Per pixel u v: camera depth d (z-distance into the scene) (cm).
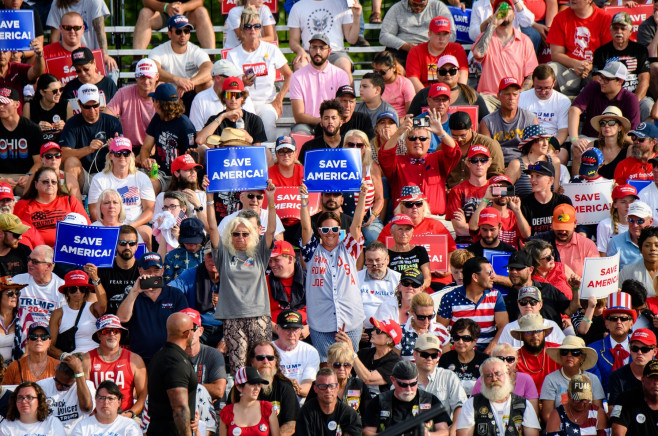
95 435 3962
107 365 4266
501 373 4044
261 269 4506
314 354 4400
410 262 4919
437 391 4178
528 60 6481
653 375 4094
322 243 4650
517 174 5562
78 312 4578
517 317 4669
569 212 5156
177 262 4875
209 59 6406
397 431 2572
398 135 5412
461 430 4025
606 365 4497
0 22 6059
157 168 5584
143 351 4459
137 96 5975
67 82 6238
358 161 4959
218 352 4319
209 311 4684
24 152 5759
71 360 4119
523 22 6631
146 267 4534
